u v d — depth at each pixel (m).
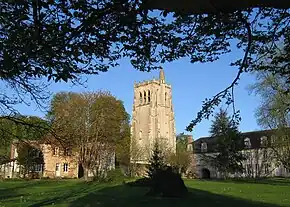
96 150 51.12
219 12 5.00
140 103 107.12
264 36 7.61
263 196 26.00
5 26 5.24
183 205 20.73
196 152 89.38
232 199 23.81
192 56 7.76
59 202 22.41
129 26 6.07
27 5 5.02
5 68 5.51
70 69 6.09
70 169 67.12
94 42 6.14
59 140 11.98
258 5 4.79
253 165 75.56
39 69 5.96
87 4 5.56
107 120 52.97
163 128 104.31
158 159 43.88
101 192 30.39
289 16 7.26
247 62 8.09
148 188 35.16
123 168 61.97
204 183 45.69
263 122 40.16
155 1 5.00
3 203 21.69
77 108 48.50
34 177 61.75
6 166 55.03
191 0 4.75
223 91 8.09
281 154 43.56
